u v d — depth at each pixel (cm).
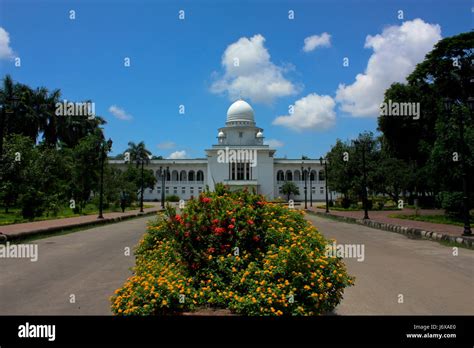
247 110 7844
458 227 1759
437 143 2198
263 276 464
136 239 1577
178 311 440
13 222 2038
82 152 3744
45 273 900
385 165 3769
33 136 4662
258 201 568
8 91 4453
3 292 728
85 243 1447
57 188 2822
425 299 668
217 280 480
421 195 4584
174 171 7875
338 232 1828
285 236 536
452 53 3797
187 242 518
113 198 3862
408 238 1571
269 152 7612
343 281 509
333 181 3959
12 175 2397
